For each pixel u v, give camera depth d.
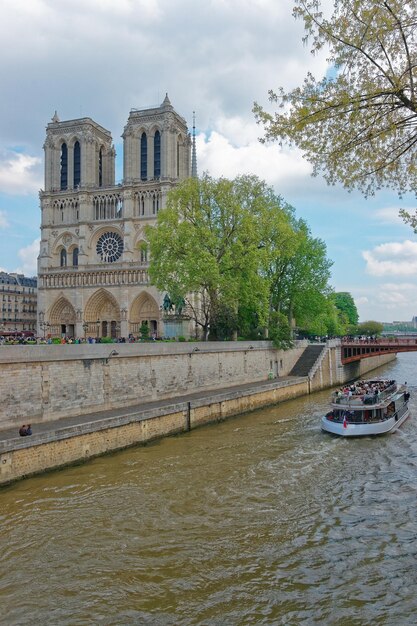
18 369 31.72
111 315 104.75
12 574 17.88
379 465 30.52
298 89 14.96
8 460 25.95
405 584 17.22
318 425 42.28
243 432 39.56
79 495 25.09
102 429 31.81
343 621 15.30
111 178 119.75
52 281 107.62
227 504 24.20
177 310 76.88
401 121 14.16
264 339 68.06
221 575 17.89
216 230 56.34
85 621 15.33
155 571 18.12
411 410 49.38
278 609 15.91
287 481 27.56
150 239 57.59
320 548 19.83
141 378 42.38
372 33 13.58
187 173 111.38
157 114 105.50
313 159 15.80
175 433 38.47
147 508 23.61
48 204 110.19
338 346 73.75
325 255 76.44
